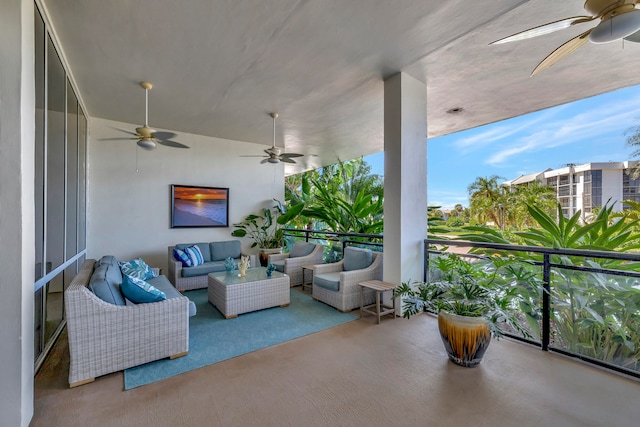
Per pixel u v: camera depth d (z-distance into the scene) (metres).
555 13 2.16
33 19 1.69
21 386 1.49
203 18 2.17
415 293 2.57
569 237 2.71
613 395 1.83
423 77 3.19
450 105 3.98
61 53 2.61
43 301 2.30
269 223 6.19
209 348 2.49
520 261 2.63
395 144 3.19
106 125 4.62
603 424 1.57
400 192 3.16
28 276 1.61
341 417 1.63
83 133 3.97
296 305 3.69
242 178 6.03
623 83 3.30
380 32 2.38
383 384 1.95
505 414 1.65
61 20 2.18
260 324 3.04
